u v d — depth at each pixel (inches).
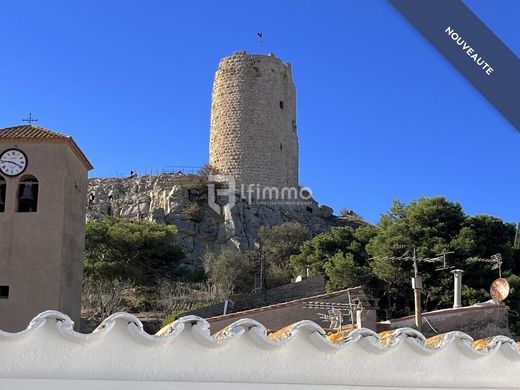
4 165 1143.6
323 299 1163.3
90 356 345.4
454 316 1157.1
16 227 1122.0
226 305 1306.6
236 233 3255.4
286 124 3494.1
